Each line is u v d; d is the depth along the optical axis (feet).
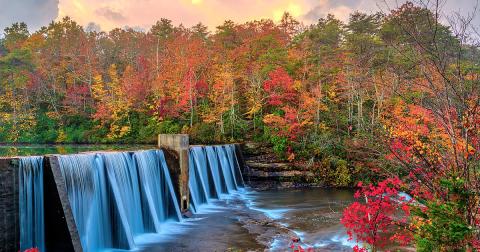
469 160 20.86
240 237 55.31
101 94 151.43
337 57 117.39
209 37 199.11
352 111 105.09
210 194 86.07
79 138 145.89
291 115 106.42
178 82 142.72
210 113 129.18
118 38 236.43
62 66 166.81
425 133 30.35
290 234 56.44
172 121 141.90
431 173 23.91
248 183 104.01
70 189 45.39
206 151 87.04
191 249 50.21
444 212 20.57
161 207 67.15
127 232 51.31
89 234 47.91
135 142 140.56
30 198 41.19
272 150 110.01
